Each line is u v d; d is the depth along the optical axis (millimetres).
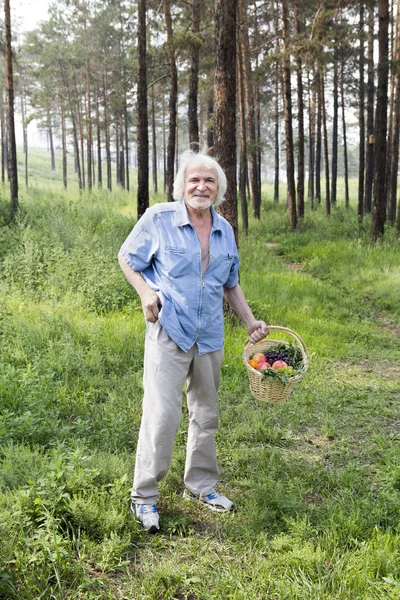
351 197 50219
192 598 2811
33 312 8312
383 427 5199
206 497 3682
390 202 23938
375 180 17109
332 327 9148
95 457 4008
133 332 7539
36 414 4625
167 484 3826
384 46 15977
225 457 4395
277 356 3863
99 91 48375
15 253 11844
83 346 6980
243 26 23688
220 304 3494
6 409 4820
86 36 39688
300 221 23156
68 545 3010
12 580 2744
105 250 12891
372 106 27500
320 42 19375
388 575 2846
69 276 10406
